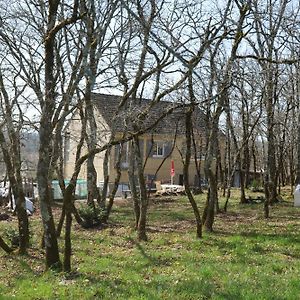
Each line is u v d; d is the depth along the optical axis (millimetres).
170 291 8266
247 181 33938
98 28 11094
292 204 24297
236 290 8250
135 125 13508
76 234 15484
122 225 17297
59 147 12719
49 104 9836
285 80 30500
